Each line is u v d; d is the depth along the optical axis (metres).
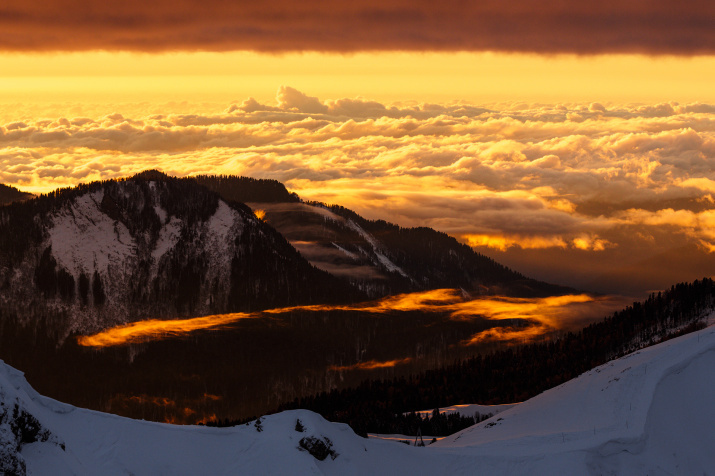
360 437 103.00
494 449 107.19
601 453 102.94
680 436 110.00
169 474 87.19
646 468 102.75
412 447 107.19
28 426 78.62
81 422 89.69
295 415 98.38
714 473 104.56
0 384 78.44
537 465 100.50
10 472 73.62
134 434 90.50
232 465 91.88
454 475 100.88
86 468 82.69
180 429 94.81
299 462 91.12
